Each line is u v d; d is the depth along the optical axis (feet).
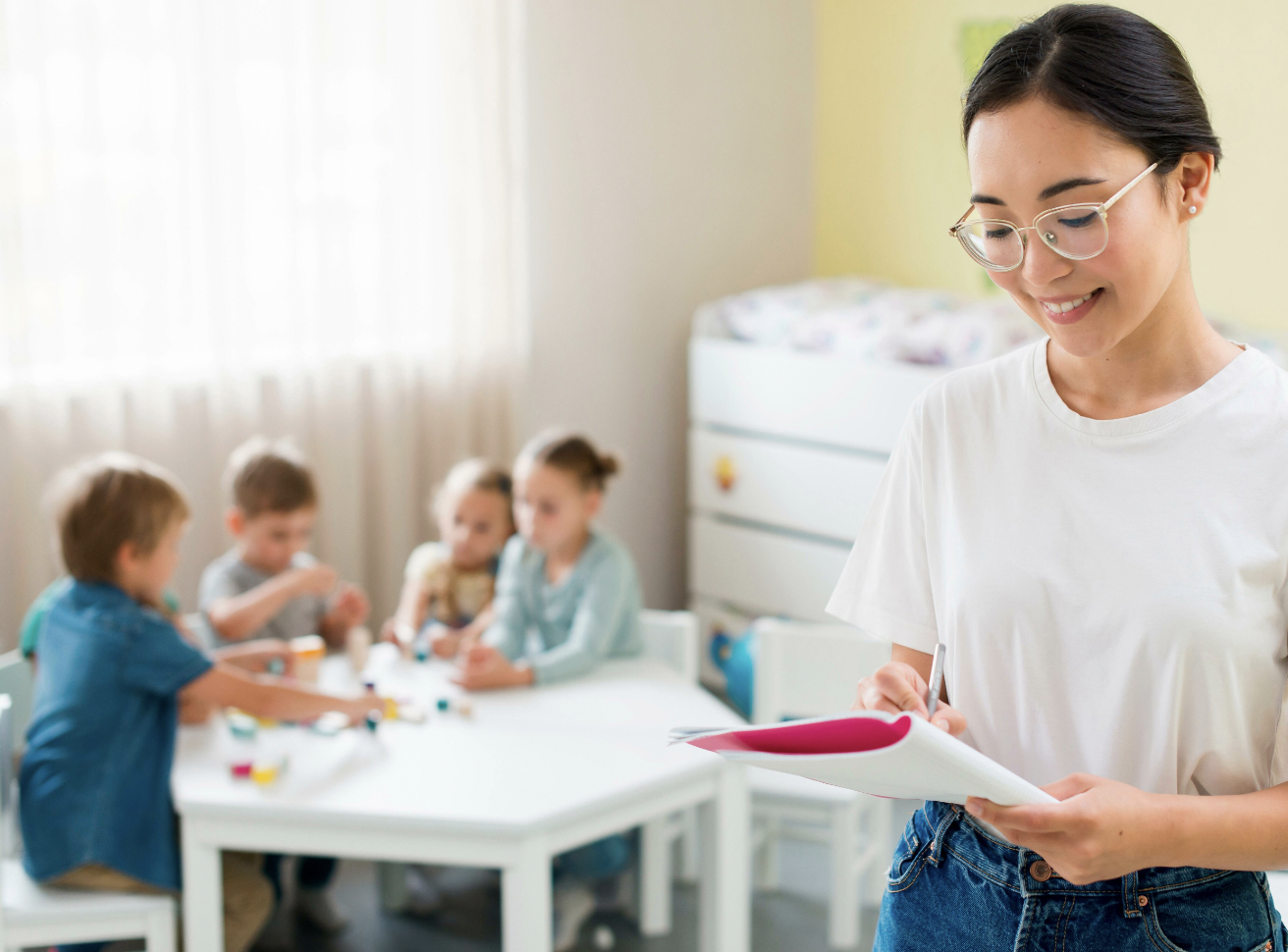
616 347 10.67
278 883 7.22
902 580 3.07
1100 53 2.36
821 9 11.19
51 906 5.32
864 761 2.25
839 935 6.77
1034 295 2.54
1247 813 2.42
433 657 7.11
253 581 7.25
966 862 2.84
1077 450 2.69
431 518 9.77
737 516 10.18
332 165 8.89
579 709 6.23
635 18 10.22
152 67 8.19
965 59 9.93
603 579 6.93
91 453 8.35
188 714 6.15
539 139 9.90
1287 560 2.48
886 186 10.80
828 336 9.40
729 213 11.09
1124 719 2.61
